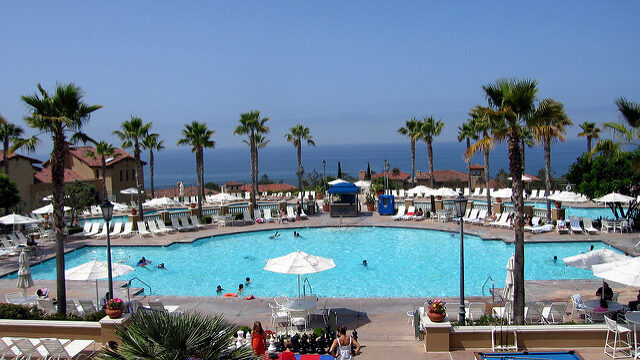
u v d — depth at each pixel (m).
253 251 26.48
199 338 8.41
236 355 8.82
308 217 36.12
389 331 13.53
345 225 32.72
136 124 33.44
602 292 13.92
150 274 22.17
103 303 15.05
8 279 20.42
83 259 24.89
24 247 24.03
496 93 13.15
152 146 49.78
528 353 11.55
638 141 17.61
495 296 16.61
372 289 19.45
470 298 16.47
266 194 52.38
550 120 13.02
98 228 29.66
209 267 23.31
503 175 57.62
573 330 11.84
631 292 16.92
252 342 11.33
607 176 28.38
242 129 36.06
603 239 24.97
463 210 12.85
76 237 29.19
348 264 23.44
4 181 30.78
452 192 34.28
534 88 12.55
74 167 56.38
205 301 16.83
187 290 19.83
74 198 32.75
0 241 25.84
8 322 12.88
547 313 13.41
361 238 29.36
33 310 13.73
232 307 16.12
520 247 12.62
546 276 20.31
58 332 12.79
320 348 12.16
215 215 36.75
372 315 14.95
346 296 18.61
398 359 11.59
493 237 27.14
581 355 11.48
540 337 11.91
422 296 18.44
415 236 29.52
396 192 45.31
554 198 29.73
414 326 13.01
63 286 14.30
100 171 55.84
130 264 23.92
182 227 30.94
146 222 31.84
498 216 30.98
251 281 20.91
